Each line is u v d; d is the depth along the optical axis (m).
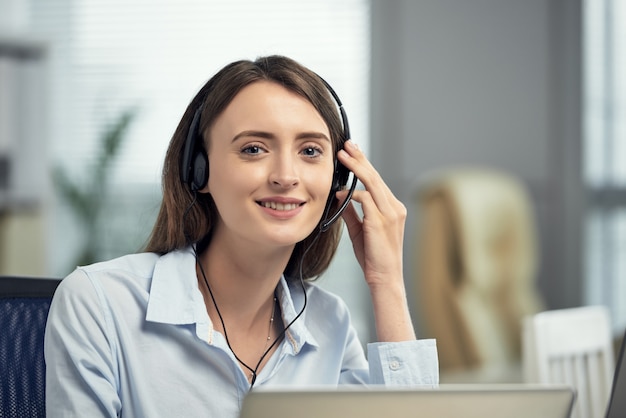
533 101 5.84
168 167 1.70
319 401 1.12
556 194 5.82
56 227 6.19
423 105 5.95
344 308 1.85
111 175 6.18
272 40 6.12
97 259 6.07
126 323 1.60
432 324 4.88
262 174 1.57
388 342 1.77
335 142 1.71
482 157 5.89
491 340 4.77
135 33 6.27
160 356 1.60
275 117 1.57
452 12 5.90
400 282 1.83
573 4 5.77
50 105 6.25
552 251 5.83
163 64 6.24
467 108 5.90
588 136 5.80
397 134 5.97
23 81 4.89
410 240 5.89
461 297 4.81
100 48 6.30
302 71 1.64
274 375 1.72
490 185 5.06
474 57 5.89
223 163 1.59
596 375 2.62
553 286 5.82
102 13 6.29
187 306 1.62
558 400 1.17
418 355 1.76
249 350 1.72
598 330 2.64
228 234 1.65
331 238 1.83
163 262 1.67
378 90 6.00
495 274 4.93
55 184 6.03
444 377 4.50
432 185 5.19
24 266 4.90
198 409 1.60
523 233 5.07
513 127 5.86
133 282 1.63
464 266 4.84
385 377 1.74
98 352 1.56
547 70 5.83
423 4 5.93
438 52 5.93
